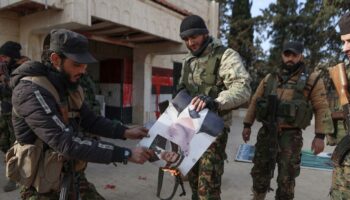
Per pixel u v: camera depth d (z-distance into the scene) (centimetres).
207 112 212
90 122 226
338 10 1686
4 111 396
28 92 180
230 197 413
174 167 202
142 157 191
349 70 233
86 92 361
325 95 334
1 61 394
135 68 1003
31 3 529
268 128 336
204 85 274
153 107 1053
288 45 335
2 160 529
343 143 224
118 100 988
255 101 370
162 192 419
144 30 696
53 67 192
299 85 333
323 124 329
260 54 2152
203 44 279
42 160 189
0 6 572
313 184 481
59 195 202
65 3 538
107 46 977
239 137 904
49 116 178
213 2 1098
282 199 332
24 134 188
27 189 199
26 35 609
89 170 505
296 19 2022
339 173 223
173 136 208
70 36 185
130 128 227
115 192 415
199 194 269
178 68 1194
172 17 795
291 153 329
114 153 183
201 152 202
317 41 1878
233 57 265
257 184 349
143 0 687
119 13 625
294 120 324
